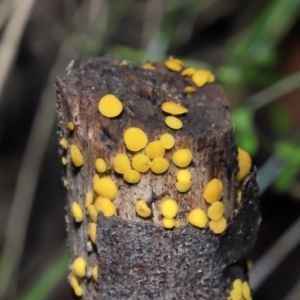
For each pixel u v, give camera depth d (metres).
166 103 0.19
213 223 0.19
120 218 0.18
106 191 0.18
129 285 0.19
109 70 0.20
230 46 0.35
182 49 0.38
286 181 0.27
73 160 0.19
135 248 0.18
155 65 0.20
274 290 0.36
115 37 0.37
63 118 0.19
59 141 0.20
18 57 0.38
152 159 0.18
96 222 0.19
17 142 0.40
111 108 0.19
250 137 0.26
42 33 0.36
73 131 0.19
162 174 0.18
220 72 0.28
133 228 0.18
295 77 0.28
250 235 0.19
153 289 0.19
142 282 0.19
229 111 0.19
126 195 0.18
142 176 0.18
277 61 0.35
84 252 0.19
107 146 0.18
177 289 0.19
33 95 0.39
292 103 0.34
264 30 0.28
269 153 0.33
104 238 0.19
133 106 0.19
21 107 0.39
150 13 0.33
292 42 0.35
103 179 0.18
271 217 0.36
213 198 0.19
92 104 0.19
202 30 0.39
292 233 0.30
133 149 0.18
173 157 0.18
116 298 0.19
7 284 0.34
